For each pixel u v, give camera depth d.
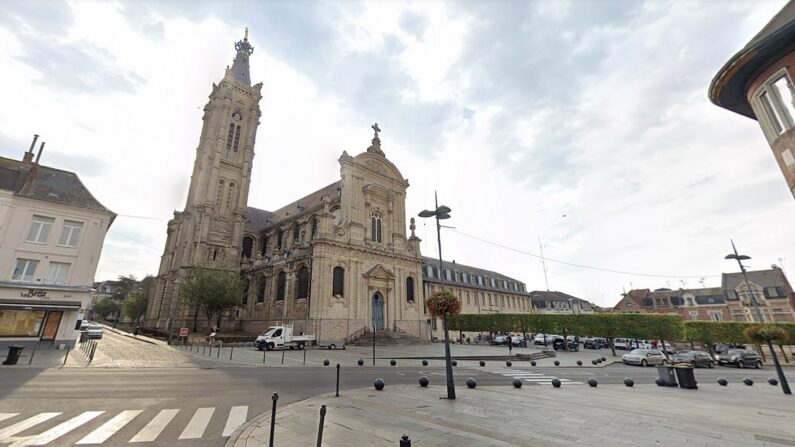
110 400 10.25
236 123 52.25
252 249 53.22
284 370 17.50
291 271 39.56
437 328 54.91
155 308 48.41
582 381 17.36
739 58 10.62
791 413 10.09
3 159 26.56
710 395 13.95
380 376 16.30
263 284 43.84
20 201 25.05
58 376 13.90
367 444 6.70
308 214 45.56
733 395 14.07
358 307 38.38
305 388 12.75
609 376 20.06
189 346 29.27
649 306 70.06
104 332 47.53
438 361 24.69
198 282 37.03
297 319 36.53
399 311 42.62
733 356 30.91
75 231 26.88
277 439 7.03
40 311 24.09
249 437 7.15
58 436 7.19
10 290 23.14
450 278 60.28
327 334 34.69
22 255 24.50
